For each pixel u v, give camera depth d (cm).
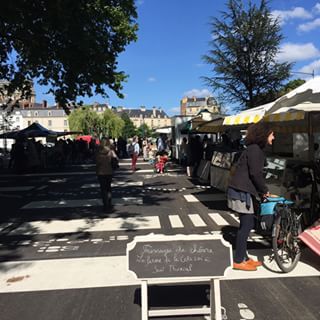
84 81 1567
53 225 808
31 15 1126
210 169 1353
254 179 485
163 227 770
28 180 1720
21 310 412
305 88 548
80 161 3170
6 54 1474
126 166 2445
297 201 630
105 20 1397
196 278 362
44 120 12106
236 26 2666
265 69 2730
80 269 529
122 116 11662
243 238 503
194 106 14950
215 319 364
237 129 1450
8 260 576
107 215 899
